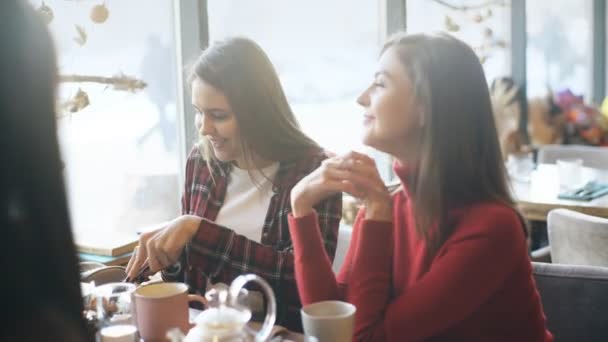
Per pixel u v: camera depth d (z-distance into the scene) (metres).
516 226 1.23
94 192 2.36
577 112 5.26
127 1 2.40
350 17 3.27
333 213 1.66
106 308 1.24
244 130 1.69
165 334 1.20
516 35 4.78
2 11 0.71
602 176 3.33
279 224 1.71
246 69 1.67
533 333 1.28
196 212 1.82
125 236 2.36
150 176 2.58
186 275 1.70
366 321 1.26
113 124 2.39
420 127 1.27
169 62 2.62
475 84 1.26
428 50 1.25
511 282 1.24
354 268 1.31
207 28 2.65
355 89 3.34
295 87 3.09
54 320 0.73
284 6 2.99
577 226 2.28
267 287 1.14
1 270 0.70
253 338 1.14
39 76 0.73
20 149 0.71
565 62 5.73
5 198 0.70
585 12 5.88
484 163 1.27
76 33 2.16
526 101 4.83
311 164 1.73
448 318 1.21
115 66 2.36
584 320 1.55
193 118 2.65
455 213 1.27
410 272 1.33
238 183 1.79
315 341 1.06
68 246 0.76
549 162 4.07
